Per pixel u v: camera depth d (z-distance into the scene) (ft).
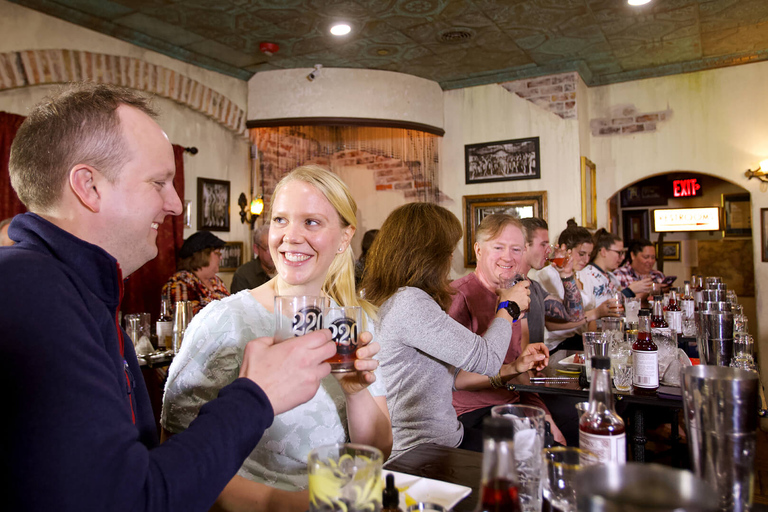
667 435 11.58
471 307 7.21
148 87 13.93
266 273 13.07
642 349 5.87
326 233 4.25
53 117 2.62
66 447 2.02
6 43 11.25
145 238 2.84
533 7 12.63
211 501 2.35
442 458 3.68
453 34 14.12
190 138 15.37
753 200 16.02
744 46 15.35
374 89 16.81
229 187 16.52
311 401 4.06
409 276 5.66
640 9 12.82
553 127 16.84
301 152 17.90
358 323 3.29
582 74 16.97
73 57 12.32
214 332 3.86
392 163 19.17
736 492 2.48
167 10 12.35
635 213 23.13
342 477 2.24
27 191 2.65
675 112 16.97
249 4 12.12
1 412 2.04
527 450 2.55
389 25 13.50
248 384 2.61
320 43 14.60
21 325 2.10
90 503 2.03
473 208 17.88
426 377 5.50
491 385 6.73
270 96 16.67
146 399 3.37
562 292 11.25
